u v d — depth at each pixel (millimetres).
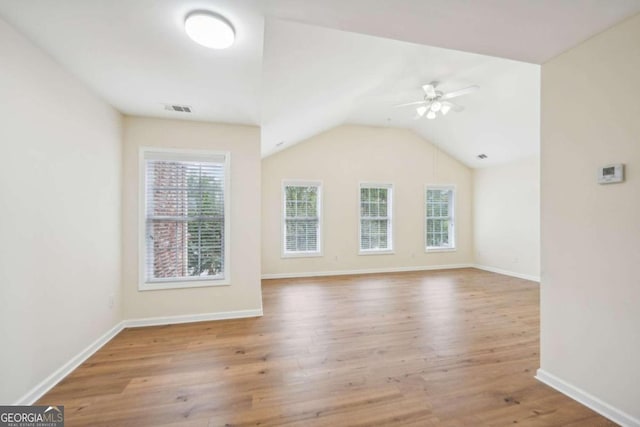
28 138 1787
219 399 1856
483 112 4641
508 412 1736
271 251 5609
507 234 5945
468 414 1718
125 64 2045
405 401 1839
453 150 6430
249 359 2385
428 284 5086
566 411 1739
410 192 6438
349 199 6051
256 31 1665
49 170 1969
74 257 2242
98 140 2580
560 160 1933
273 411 1740
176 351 2525
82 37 1735
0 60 1588
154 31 1669
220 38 1668
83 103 2350
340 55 2584
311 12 1510
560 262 1936
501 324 3178
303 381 2061
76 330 2266
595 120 1728
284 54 2350
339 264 5980
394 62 3045
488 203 6387
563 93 1913
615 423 1621
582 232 1803
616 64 1625
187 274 3293
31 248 1811
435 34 1728
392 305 3867
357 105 4664
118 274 2959
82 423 1637
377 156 6219
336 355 2457
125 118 3062
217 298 3334
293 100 3246
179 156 3209
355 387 1990
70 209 2193
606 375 1678
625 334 1590
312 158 5840
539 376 2078
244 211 3410
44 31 1684
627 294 1581
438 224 6711
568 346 1886
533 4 1436
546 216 2031
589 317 1766
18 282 1710
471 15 1530
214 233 3365
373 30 1690
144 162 3121
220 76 2215
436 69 3373
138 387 1986
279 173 5664
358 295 4375
